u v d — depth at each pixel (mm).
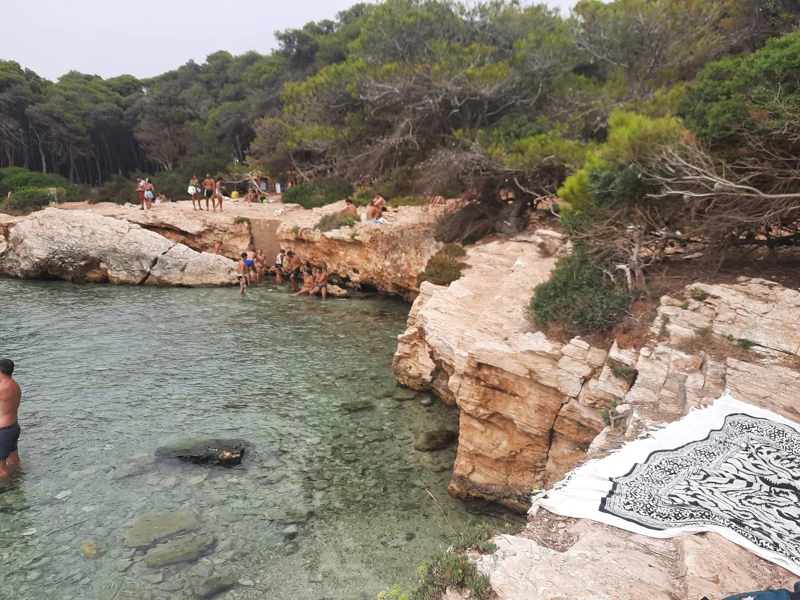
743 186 8836
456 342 10438
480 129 22547
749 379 7254
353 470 9867
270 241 29078
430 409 12453
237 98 67000
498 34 28547
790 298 8547
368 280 23938
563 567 4344
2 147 59031
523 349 9094
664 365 7918
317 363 15258
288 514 8453
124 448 10141
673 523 4750
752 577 4035
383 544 7871
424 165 24219
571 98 22234
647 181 10016
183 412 11820
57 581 6746
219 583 6852
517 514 8984
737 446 5820
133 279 25578
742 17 23719
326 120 30000
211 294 23922
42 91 64062
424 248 21359
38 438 10383
